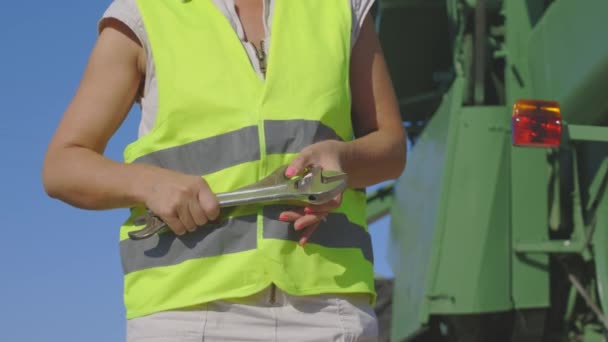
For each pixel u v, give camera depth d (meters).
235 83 2.17
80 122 2.22
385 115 2.38
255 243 2.05
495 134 6.78
